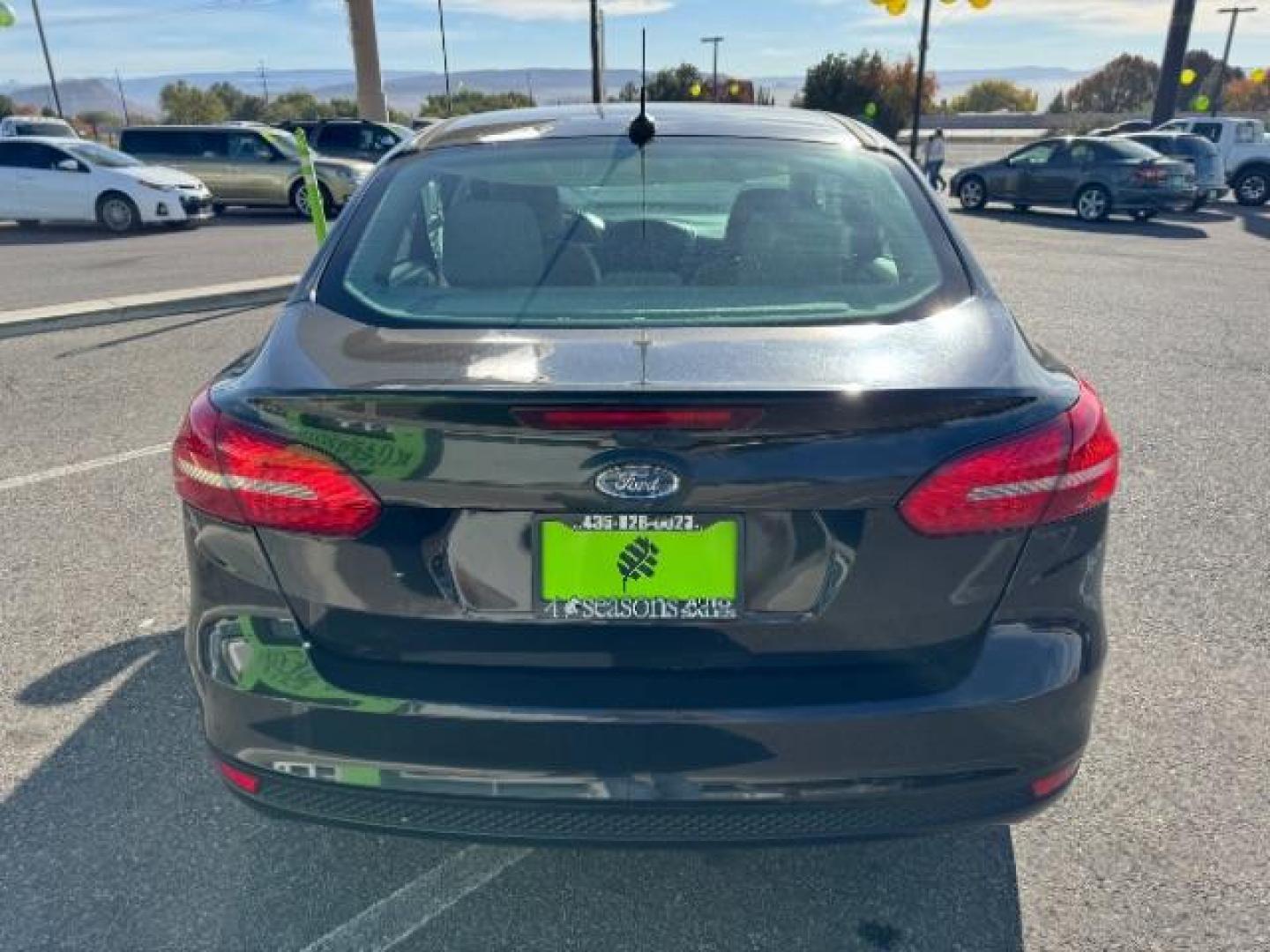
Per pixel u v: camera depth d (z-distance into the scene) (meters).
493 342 1.91
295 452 1.77
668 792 1.79
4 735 2.83
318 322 2.06
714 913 2.24
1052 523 1.81
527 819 1.83
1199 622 3.48
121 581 3.75
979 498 1.74
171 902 2.26
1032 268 12.17
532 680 1.80
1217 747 2.79
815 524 1.73
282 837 2.46
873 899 2.28
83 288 10.55
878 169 2.60
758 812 1.80
